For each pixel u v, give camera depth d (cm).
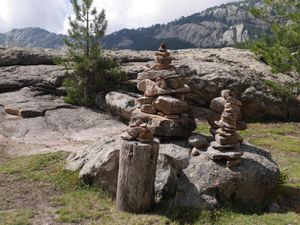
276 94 2034
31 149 1389
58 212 786
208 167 829
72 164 998
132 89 2095
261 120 2016
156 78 936
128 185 772
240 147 925
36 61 2442
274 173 850
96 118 1806
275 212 805
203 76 2011
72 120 1766
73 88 2041
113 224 723
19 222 729
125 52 2589
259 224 726
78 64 1980
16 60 2406
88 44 2056
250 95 1978
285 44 1806
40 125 1703
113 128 1705
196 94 2012
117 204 796
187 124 941
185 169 848
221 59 2464
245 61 2473
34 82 2203
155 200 823
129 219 743
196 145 891
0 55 2416
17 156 1282
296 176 1046
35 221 746
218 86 1973
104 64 2069
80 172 933
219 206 782
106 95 1941
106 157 885
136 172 765
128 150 768
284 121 2020
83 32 2023
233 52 2678
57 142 1509
